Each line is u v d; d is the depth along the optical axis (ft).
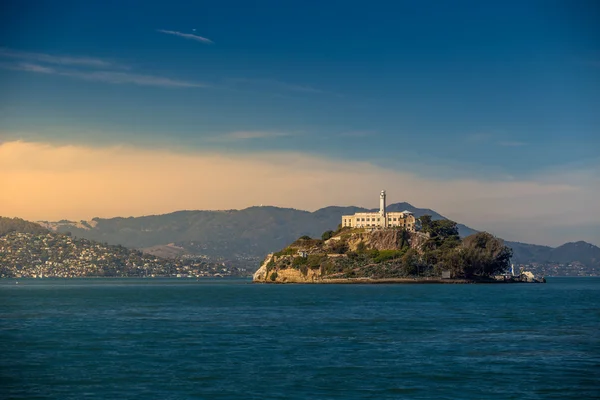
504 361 272.51
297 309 559.38
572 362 270.46
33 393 218.18
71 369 255.91
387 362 270.46
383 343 325.62
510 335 357.20
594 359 277.23
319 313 511.81
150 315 497.46
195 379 237.86
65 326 408.67
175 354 291.17
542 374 246.47
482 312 517.14
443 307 578.66
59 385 229.04
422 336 353.72
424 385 228.84
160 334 363.76
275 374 246.27
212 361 272.92
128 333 368.48
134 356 285.43
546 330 381.40
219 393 217.56
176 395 215.10
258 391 220.23
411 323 424.46
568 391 220.64
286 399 210.18
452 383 231.71
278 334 363.35
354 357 282.36
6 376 243.19
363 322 431.84
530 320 443.73
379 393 217.77
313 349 305.32
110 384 230.48
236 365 263.70
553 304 622.95
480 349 304.71
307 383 231.50
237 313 515.50
